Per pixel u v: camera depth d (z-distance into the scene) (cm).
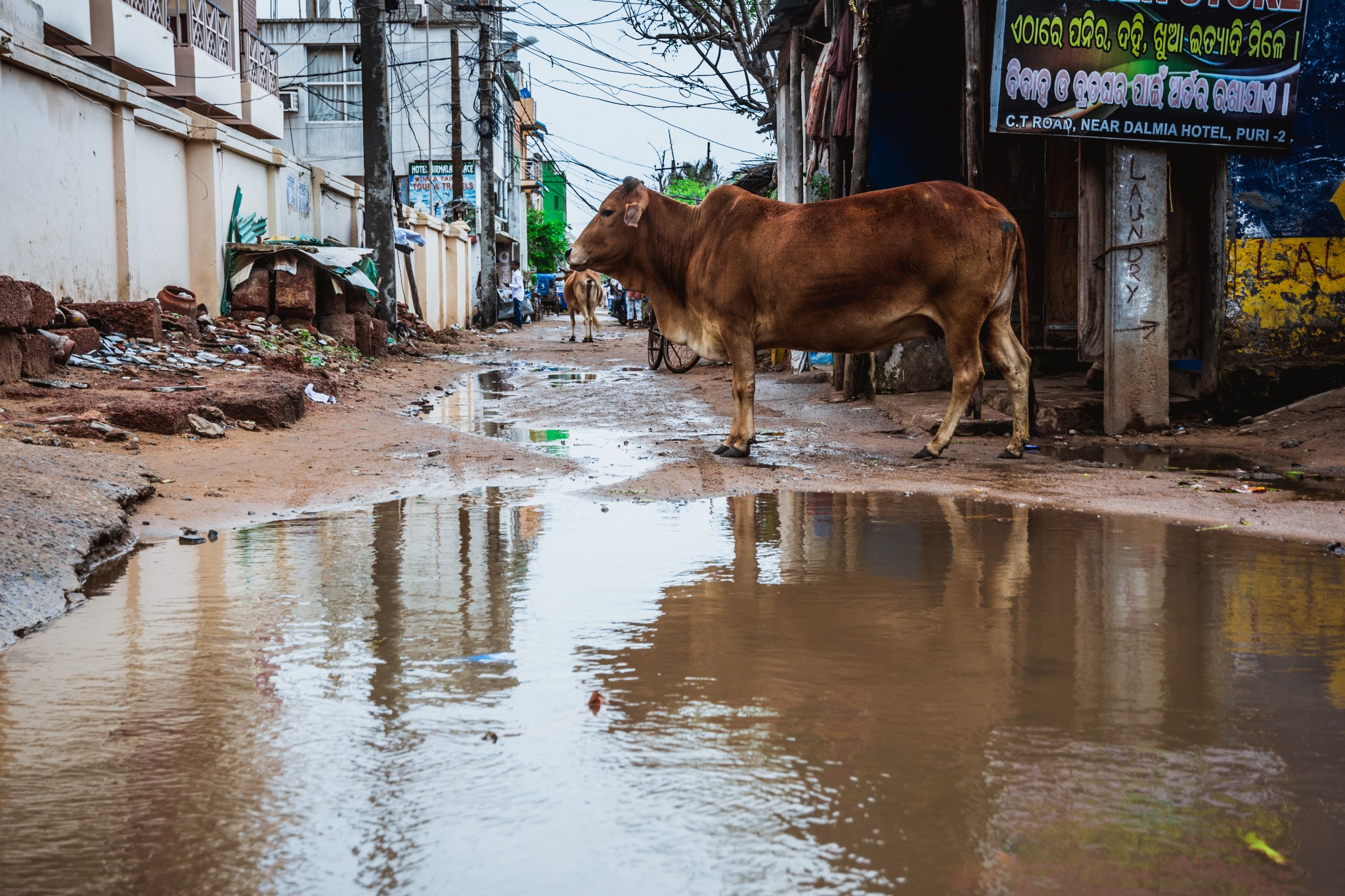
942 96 1303
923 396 1155
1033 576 481
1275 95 950
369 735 304
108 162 1264
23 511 514
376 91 1931
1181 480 726
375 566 504
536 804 261
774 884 225
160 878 228
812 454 866
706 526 593
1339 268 975
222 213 1563
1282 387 979
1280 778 276
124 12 1916
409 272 2519
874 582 472
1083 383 1191
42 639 396
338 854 238
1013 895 221
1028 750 292
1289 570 492
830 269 805
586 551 532
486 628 405
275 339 1448
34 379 898
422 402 1245
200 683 347
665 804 261
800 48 1545
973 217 788
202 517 609
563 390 1421
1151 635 395
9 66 1059
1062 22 920
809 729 307
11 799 265
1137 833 246
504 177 5006
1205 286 999
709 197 871
